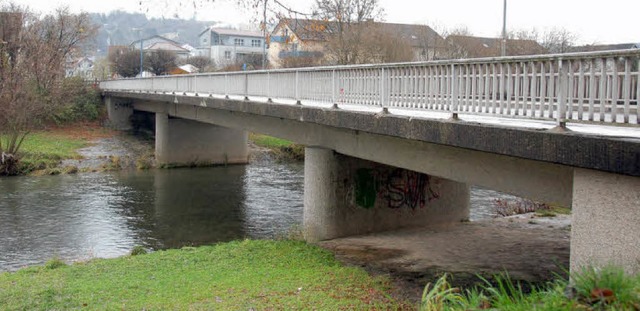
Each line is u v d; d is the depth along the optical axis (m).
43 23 48.88
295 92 15.46
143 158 34.72
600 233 6.83
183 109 29.64
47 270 12.44
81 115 46.03
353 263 12.92
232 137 35.44
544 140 7.26
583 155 6.73
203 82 24.22
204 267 12.16
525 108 7.88
